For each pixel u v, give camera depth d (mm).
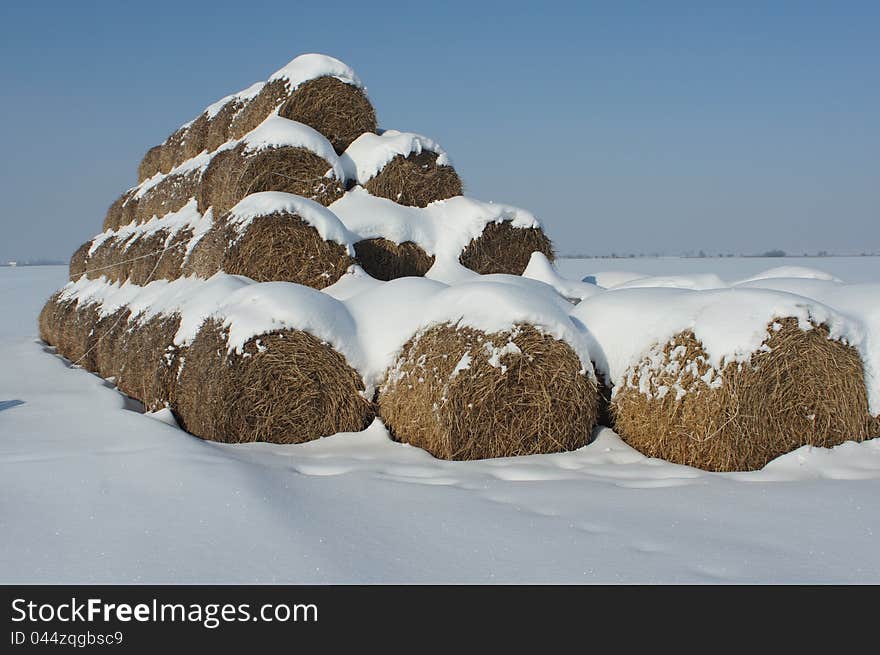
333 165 8586
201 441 5348
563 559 3053
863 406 5008
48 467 4395
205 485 3998
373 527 3438
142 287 9883
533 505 3818
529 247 9398
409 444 5488
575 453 5180
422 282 6418
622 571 2926
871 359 5113
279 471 4520
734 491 4086
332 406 5715
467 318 5348
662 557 3062
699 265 53062
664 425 5023
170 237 9578
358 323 6129
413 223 8727
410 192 9141
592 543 3227
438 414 5160
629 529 3410
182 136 12773
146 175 14570
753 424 4746
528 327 5270
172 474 4195
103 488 3996
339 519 3549
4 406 6750
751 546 3174
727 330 4848
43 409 6504
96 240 14703
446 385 5164
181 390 6273
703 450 4809
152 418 5848
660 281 8047
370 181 9031
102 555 3123
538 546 3197
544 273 8938
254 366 5613
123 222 13812
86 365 10672
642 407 5195
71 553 3146
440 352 5328
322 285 7367
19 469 4375
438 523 3500
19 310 25453
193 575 2926
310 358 5699
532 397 5191
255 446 5453
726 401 4750
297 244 7293
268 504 3713
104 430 5430
